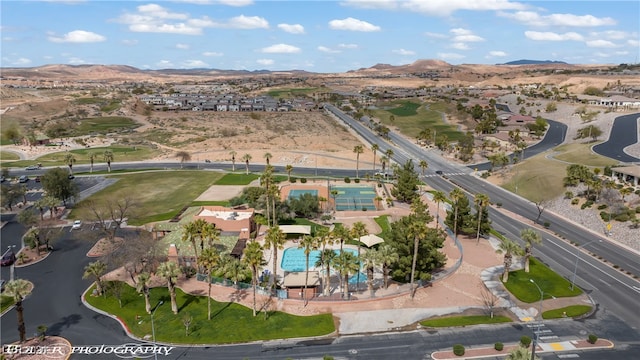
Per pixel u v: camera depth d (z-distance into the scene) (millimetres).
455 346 68688
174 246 103500
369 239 103500
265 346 71562
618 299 85625
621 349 69625
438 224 128625
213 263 77625
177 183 173625
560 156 192250
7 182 175375
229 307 83188
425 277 88938
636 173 139375
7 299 86750
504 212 140750
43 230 110125
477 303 84562
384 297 86188
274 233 86062
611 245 112625
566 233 121562
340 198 156250
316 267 97375
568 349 69688
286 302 85000
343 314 81000
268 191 117938
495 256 106312
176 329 76000
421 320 78812
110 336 74688
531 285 90750
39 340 73250
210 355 69250
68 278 95750
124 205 137375
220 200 150250
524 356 54312
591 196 136875
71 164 193375
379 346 71250
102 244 113875
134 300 86125
